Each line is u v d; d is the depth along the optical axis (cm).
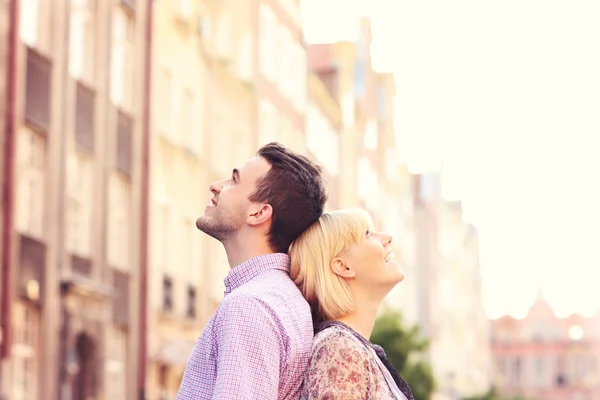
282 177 392
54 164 2008
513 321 10912
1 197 1770
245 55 3447
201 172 2933
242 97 3391
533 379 10756
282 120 3953
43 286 1944
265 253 395
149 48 2527
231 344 357
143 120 2494
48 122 1989
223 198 396
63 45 2058
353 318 397
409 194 7431
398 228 6906
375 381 375
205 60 3000
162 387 2584
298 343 368
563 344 10744
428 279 8006
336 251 397
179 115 2773
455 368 8669
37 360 1914
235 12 3316
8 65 1800
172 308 2681
